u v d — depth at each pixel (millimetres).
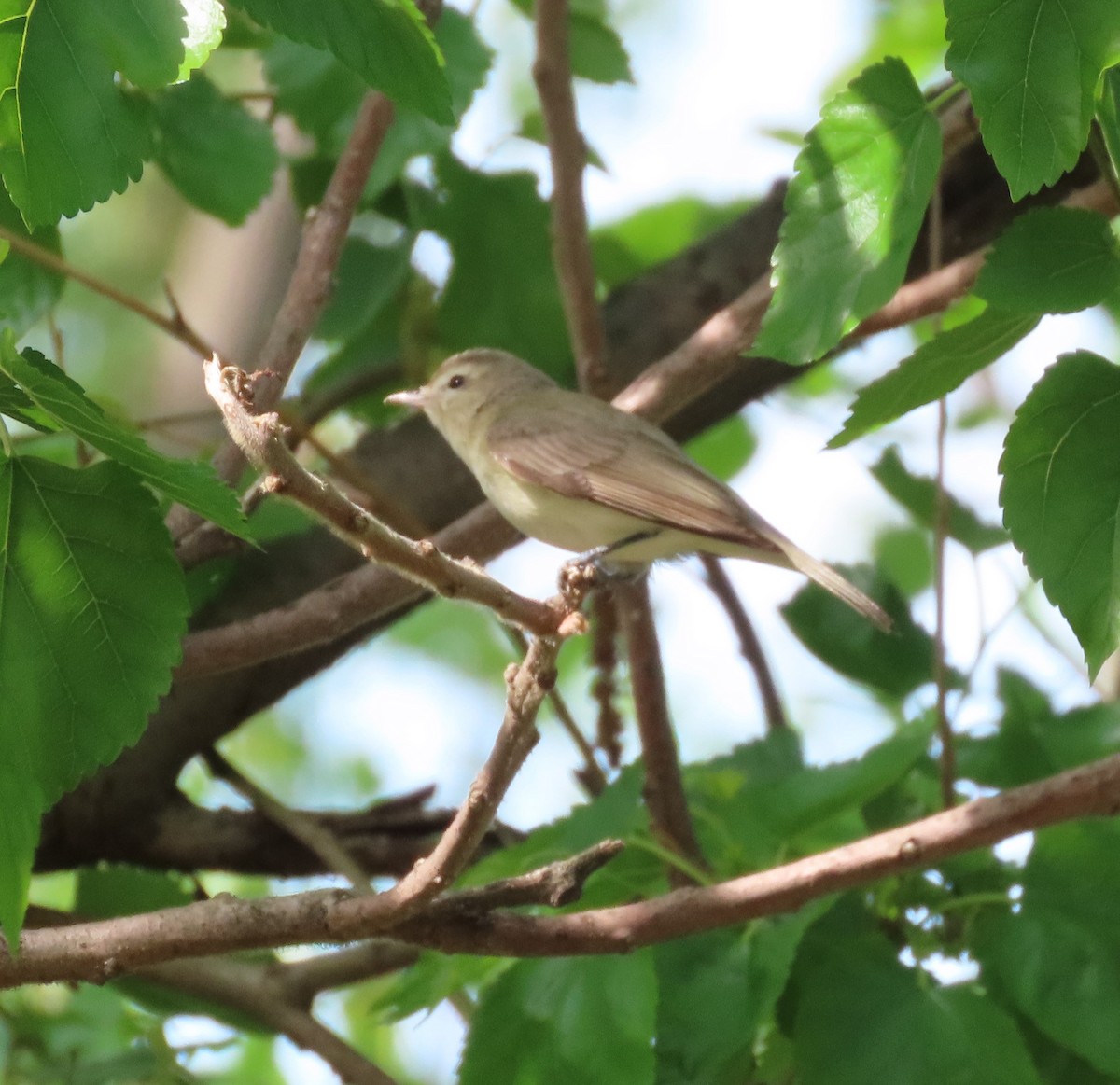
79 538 6309
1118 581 6129
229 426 5555
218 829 11297
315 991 10242
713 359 9742
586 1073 7828
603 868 8727
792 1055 8375
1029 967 8227
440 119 6109
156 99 9750
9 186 5594
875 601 10953
